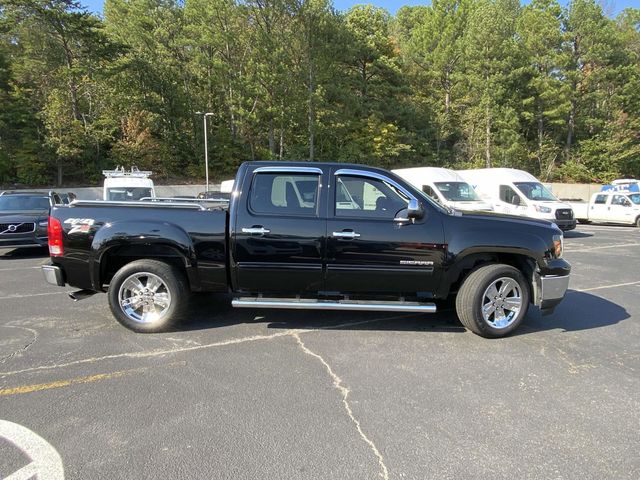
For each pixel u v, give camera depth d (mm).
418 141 41594
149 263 4852
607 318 5613
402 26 59031
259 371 3951
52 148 29750
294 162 4871
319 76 34531
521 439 2943
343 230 4684
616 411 3322
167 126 36938
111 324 5211
